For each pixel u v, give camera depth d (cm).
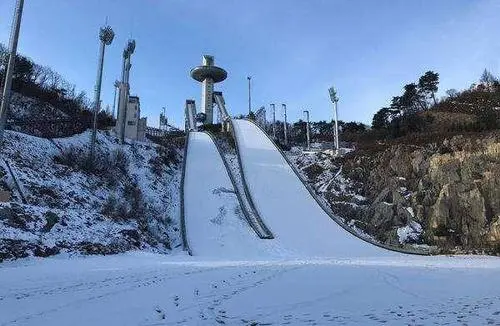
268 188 4547
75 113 5756
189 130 7500
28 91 5547
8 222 2353
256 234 3525
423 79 8462
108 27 4066
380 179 4512
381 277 1772
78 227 2727
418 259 2823
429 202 3919
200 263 2398
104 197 3669
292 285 1540
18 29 2605
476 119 5325
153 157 5181
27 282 1572
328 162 5341
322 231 3691
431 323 891
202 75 10125
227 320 962
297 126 10262
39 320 965
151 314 1025
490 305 1099
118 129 5309
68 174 3653
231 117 7394
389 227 3928
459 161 3925
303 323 923
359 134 7856
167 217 3841
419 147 4525
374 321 927
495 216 3550
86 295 1298
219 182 4666
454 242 3631
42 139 4006
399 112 8388
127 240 2881
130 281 1608
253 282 1617
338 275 1848
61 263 2131
